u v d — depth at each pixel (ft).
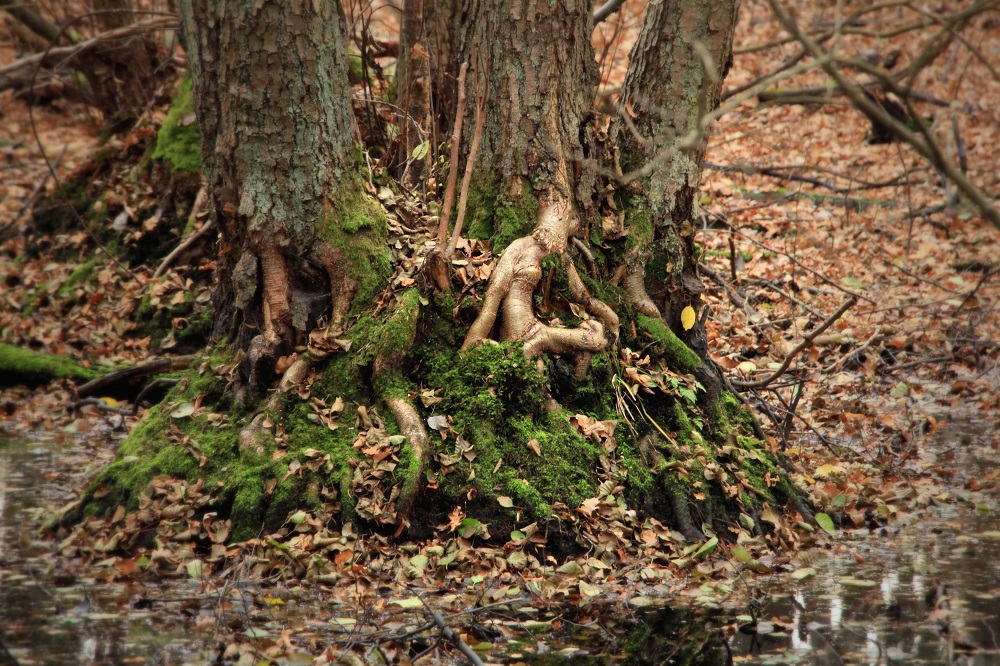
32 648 24.35
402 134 39.91
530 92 34.83
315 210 33.94
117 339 51.55
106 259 56.29
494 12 35.12
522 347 32.96
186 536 30.94
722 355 50.88
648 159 36.78
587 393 33.91
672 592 28.81
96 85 68.85
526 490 31.32
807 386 50.16
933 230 70.79
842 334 54.03
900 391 49.93
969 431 45.52
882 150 88.69
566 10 34.94
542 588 28.76
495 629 25.99
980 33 112.57
